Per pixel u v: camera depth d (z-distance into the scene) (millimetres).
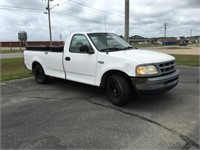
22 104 5176
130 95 4746
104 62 4941
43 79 7180
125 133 3523
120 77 4699
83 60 5461
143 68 4305
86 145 3195
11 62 14594
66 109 4750
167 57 4906
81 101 5309
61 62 6199
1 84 7414
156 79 4320
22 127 3873
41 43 52750
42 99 5555
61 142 3303
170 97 5363
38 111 4668
